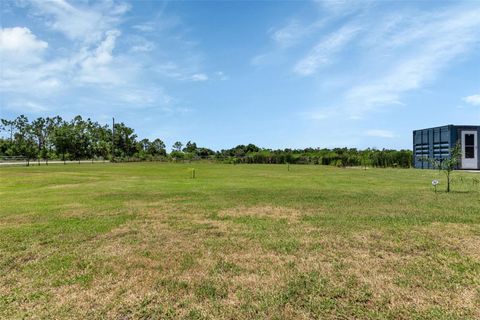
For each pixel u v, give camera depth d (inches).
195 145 3043.8
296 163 2053.4
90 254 196.1
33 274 165.5
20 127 2842.0
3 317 122.2
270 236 234.7
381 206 360.8
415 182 673.6
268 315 122.5
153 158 2696.9
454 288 144.7
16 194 497.4
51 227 266.4
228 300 135.0
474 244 210.4
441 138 1229.7
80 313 125.0
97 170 1237.1
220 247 208.4
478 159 1173.7
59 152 2659.9
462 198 418.6
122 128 3169.3
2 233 246.2
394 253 194.1
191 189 547.5
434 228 253.8
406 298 135.5
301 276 159.5
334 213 321.7
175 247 209.5
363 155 1685.5
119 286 149.7
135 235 240.7
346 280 153.9
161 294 141.0
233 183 669.9
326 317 120.9
